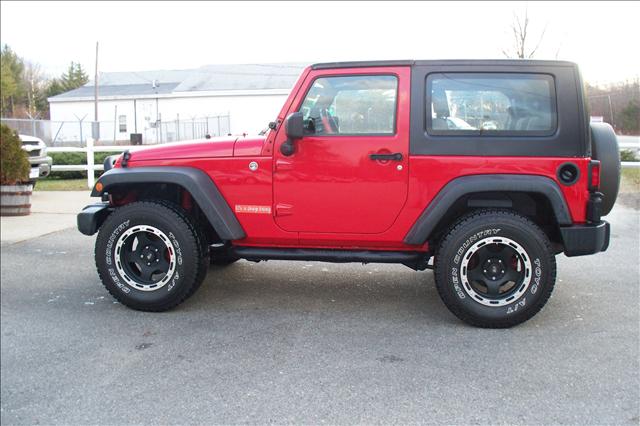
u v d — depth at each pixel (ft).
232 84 138.92
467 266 13.46
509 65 13.37
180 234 14.53
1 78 207.62
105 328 14.16
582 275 17.98
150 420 10.04
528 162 13.19
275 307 15.44
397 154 13.57
